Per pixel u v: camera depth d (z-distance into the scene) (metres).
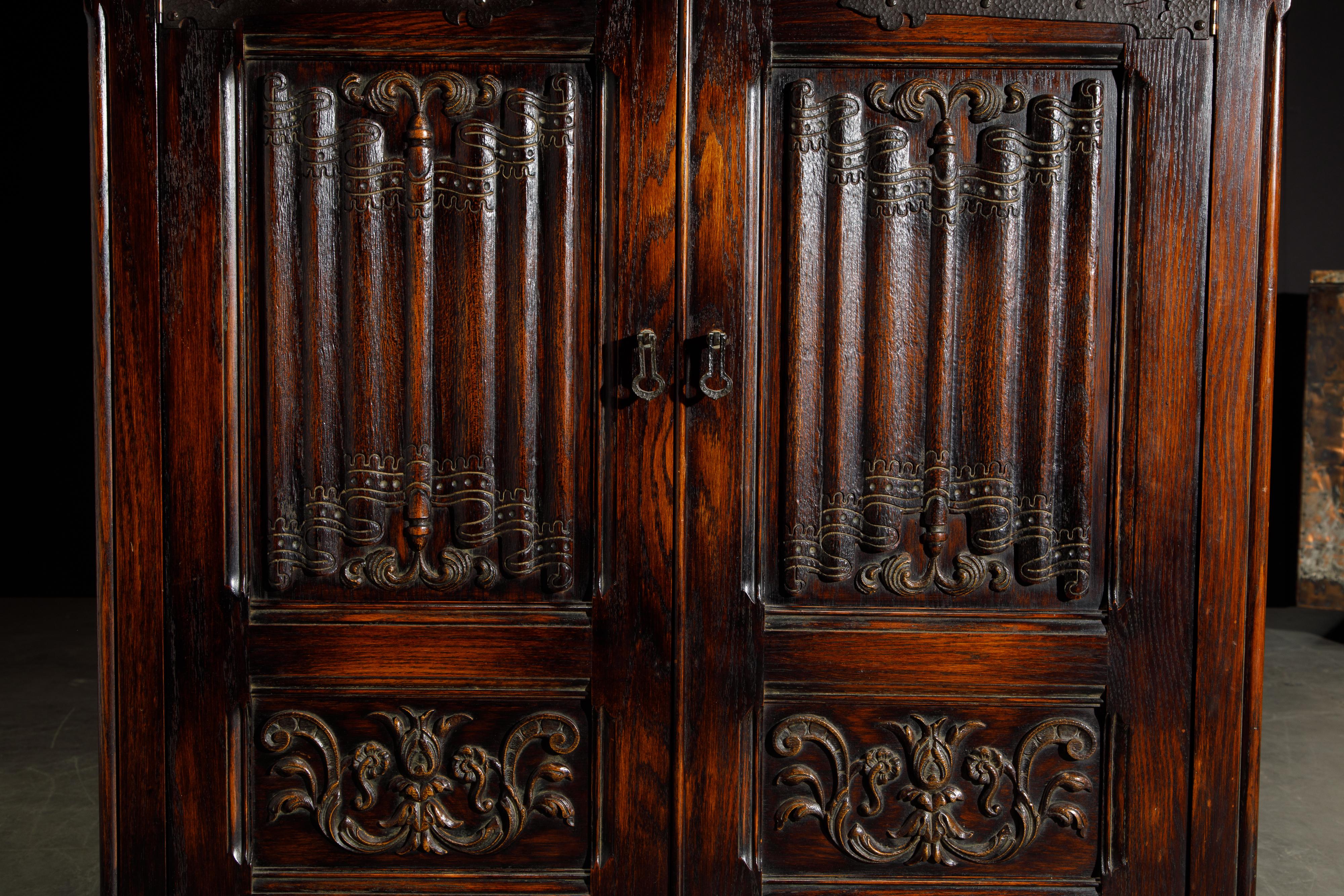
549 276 1.59
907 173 1.58
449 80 1.58
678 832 1.60
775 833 1.62
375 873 1.62
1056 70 1.57
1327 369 4.43
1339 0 4.66
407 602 1.61
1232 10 1.54
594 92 1.57
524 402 1.60
